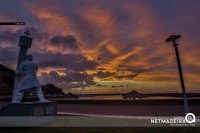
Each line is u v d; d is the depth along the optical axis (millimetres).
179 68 20859
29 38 18531
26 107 14000
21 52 18188
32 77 16531
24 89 16078
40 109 14883
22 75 17672
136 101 51781
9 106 14555
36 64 17047
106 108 34812
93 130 11633
